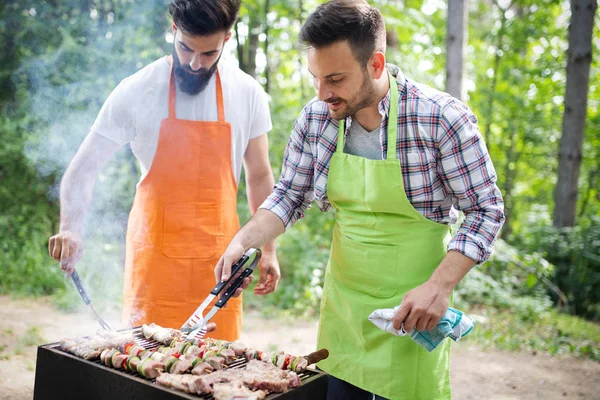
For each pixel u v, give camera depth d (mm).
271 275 2574
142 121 2426
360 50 1793
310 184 2295
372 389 2121
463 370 4727
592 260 7789
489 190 1953
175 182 2451
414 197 2023
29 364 4145
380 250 2082
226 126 2488
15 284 6539
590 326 6691
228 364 1799
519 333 5918
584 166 11078
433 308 1816
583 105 8352
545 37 11695
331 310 2254
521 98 11562
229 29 2258
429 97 1969
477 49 12398
